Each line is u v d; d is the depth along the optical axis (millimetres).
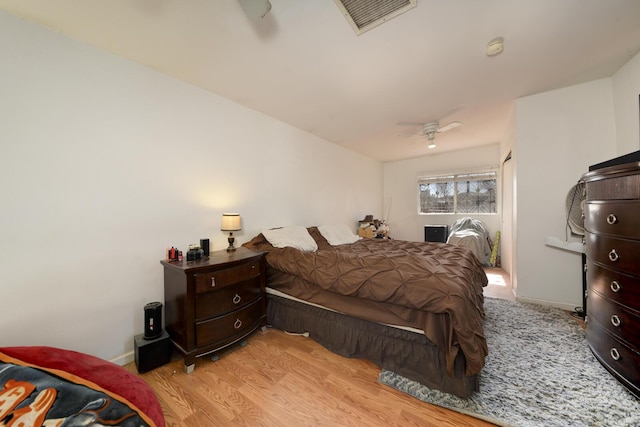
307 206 3584
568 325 2166
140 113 1851
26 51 1394
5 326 1337
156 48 1684
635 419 1197
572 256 2480
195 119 2199
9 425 823
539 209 2602
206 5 1330
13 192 1355
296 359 1771
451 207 5121
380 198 5797
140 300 1834
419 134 3715
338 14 1408
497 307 2588
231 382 1527
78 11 1349
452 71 2039
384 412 1290
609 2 1354
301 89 2293
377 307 1665
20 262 1374
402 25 1495
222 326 1770
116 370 1184
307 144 3588
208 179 2305
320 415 1271
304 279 2021
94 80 1634
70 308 1533
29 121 1402
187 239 2137
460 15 1423
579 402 1310
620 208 1388
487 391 1403
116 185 1729
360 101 2566
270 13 1390
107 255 1684
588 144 2348
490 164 4590
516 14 1426
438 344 1392
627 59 1963
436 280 1514
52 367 1091
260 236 2674
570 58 1916
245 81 2141
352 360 1753
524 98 2611
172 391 1450
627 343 1354
